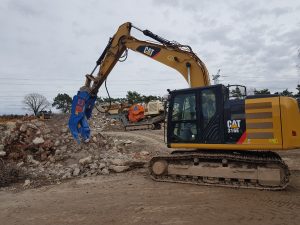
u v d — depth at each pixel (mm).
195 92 8977
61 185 9320
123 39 11844
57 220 6180
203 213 6164
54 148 12891
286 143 7652
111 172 10844
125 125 31094
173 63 10875
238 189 8039
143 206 6797
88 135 11852
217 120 8523
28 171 10812
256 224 5473
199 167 8688
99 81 12102
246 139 8102
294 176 9672
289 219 5664
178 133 9188
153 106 30516
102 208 6805
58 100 78938
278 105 7809
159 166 9281
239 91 8961
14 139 12789
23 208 7164
